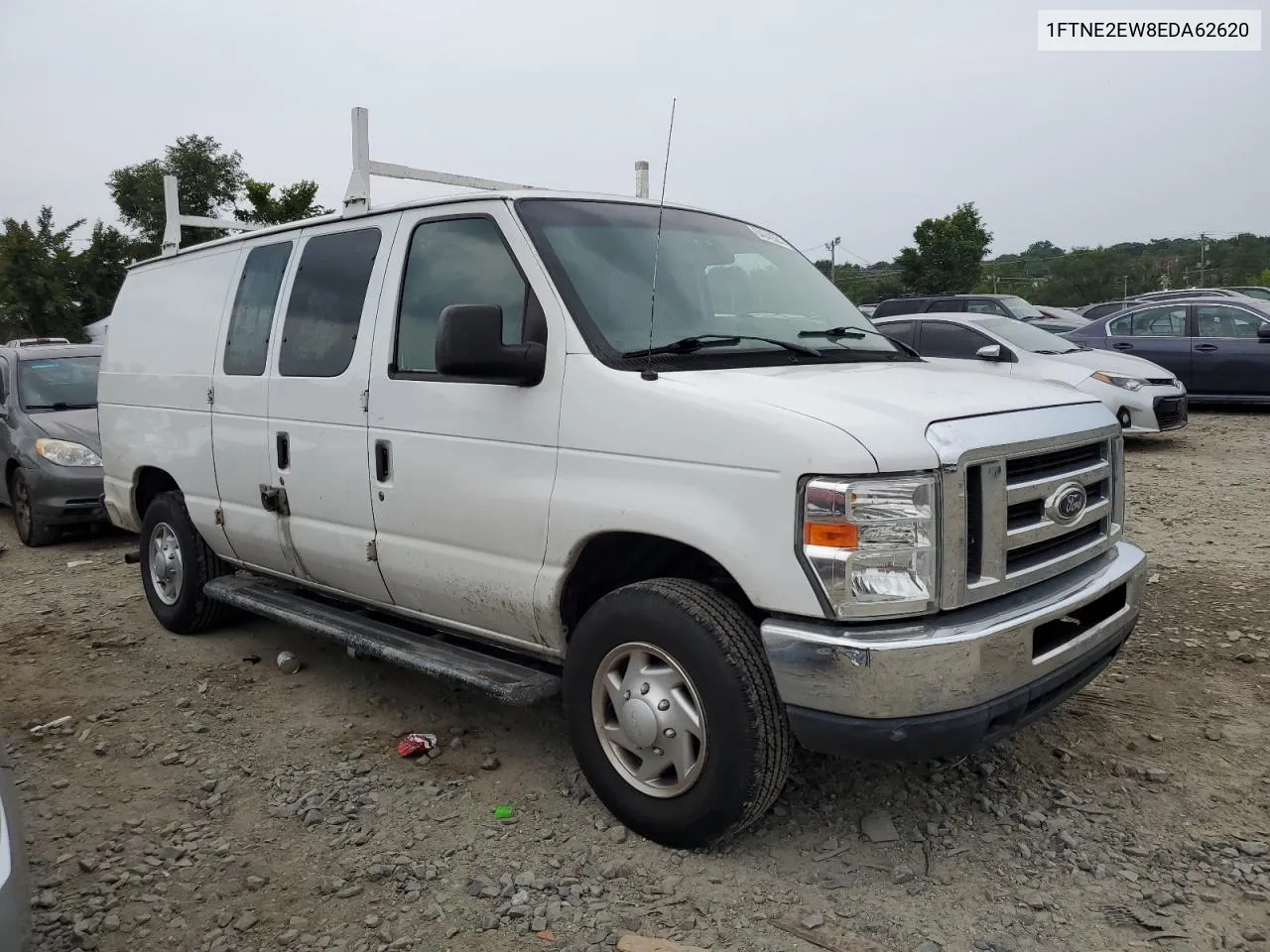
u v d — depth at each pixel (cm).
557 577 351
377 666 525
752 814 316
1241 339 1398
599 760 348
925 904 304
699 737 316
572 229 379
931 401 312
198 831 360
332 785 391
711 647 308
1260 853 327
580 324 347
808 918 296
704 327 373
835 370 352
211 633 588
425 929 299
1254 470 992
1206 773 381
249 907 314
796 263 464
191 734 445
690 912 302
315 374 445
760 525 295
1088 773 382
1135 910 298
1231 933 288
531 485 355
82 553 831
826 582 284
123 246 3366
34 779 404
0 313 3147
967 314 1244
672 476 316
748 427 299
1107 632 344
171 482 593
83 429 874
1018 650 300
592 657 343
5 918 214
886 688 282
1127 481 951
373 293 422
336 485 435
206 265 539
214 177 3844
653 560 361
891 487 283
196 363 527
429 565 398
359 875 329
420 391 393
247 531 498
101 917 310
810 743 297
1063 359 1152
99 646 568
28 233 3161
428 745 417
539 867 329
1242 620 541
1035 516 322
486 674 376
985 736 300
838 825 349
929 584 288
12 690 502
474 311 333
